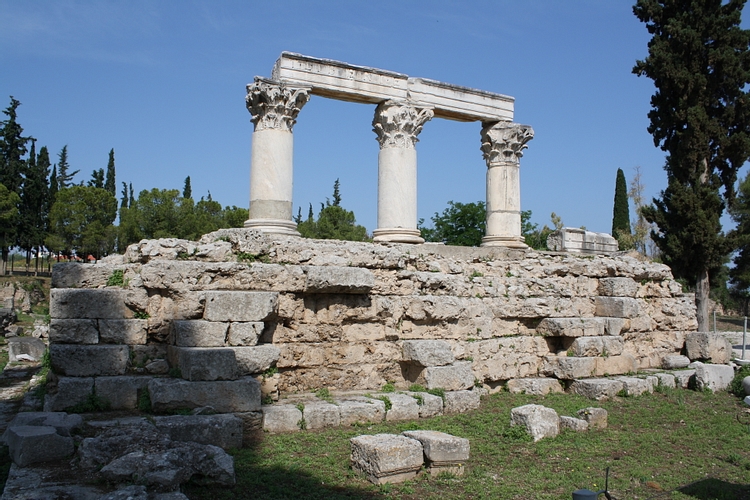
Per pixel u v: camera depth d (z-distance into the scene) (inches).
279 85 655.1
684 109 1334.9
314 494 331.0
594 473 401.7
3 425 470.3
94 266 499.8
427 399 517.3
